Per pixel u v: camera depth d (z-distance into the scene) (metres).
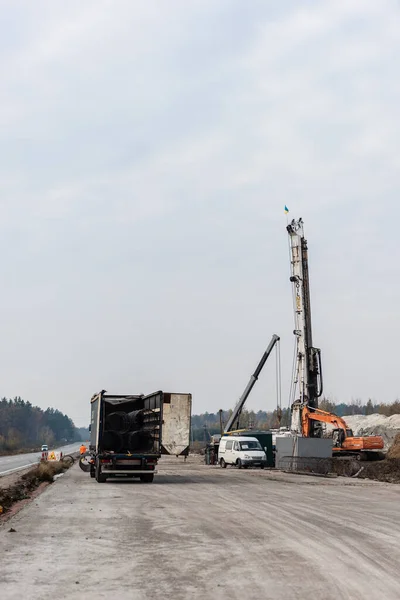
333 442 44.12
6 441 167.50
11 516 16.12
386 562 10.38
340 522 15.16
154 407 29.39
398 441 44.25
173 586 8.62
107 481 29.69
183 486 26.59
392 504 19.77
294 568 9.84
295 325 47.03
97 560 10.40
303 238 47.28
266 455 48.41
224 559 10.52
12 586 8.59
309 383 46.44
